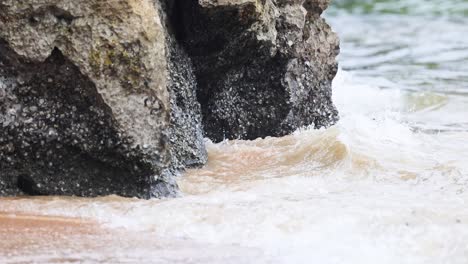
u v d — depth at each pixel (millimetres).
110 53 20859
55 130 21250
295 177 23688
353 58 52125
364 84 42969
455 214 19781
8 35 20672
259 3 25500
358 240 18453
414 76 45812
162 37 21484
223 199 21250
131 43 20938
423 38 58719
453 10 69500
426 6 72000
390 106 37938
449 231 18781
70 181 21594
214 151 26688
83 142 21281
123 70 20953
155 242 18359
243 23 25422
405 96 39781
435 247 18172
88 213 20000
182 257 17547
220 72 27078
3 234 18375
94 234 18672
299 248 18109
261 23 25844
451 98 39500
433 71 47281
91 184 21625
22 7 20578
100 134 21219
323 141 26312
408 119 35062
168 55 24625
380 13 70500
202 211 19938
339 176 23969
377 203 20781
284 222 19281
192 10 25359
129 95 21078
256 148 26844
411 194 22016
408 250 18047
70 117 21219
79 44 20781
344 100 39000
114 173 21641
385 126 29453
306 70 29078
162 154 21672
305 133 28297
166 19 24938
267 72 28094
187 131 25188
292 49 28219
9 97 21062
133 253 17656
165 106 21516
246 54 26891
